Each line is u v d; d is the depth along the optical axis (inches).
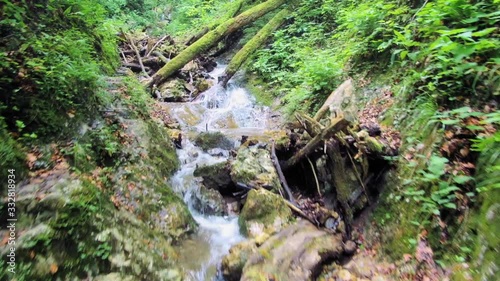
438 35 165.3
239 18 405.4
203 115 324.2
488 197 105.9
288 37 397.1
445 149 131.6
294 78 320.5
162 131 232.4
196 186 204.1
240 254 146.6
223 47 493.0
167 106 321.1
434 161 125.2
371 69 241.1
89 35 269.3
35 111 143.1
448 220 119.0
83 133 162.7
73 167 139.9
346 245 152.8
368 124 182.7
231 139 263.1
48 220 109.3
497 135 102.7
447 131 136.1
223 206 199.8
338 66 258.4
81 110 171.0
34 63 146.5
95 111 182.5
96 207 127.1
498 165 106.6
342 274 135.7
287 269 132.6
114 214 138.2
